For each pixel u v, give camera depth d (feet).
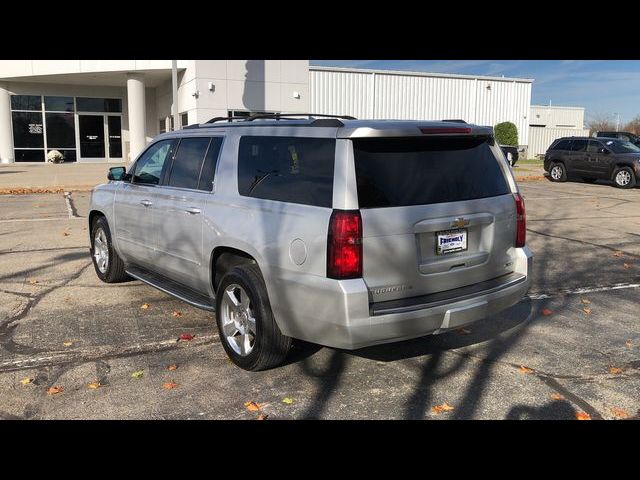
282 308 13.30
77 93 93.40
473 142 14.67
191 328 17.61
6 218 37.76
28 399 13.00
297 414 12.51
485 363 15.37
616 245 31.17
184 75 77.46
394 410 12.75
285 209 13.25
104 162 95.35
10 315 18.58
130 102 82.17
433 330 13.14
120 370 14.57
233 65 74.23
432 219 13.08
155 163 18.98
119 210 20.25
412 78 113.19
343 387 13.82
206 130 16.94
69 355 15.48
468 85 118.42
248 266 14.40
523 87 123.85
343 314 12.04
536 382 14.23
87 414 12.39
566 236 33.73
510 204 14.93
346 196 12.16
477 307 13.56
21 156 91.81
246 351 14.52
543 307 20.33
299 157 13.44
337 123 12.79
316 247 12.35
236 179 15.10
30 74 83.30
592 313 19.71
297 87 78.33
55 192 53.11
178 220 16.79
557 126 163.32
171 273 17.78
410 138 13.24
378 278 12.42
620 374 14.80
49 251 27.81
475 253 14.23
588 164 66.95
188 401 13.01
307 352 15.88
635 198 53.67
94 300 20.25
